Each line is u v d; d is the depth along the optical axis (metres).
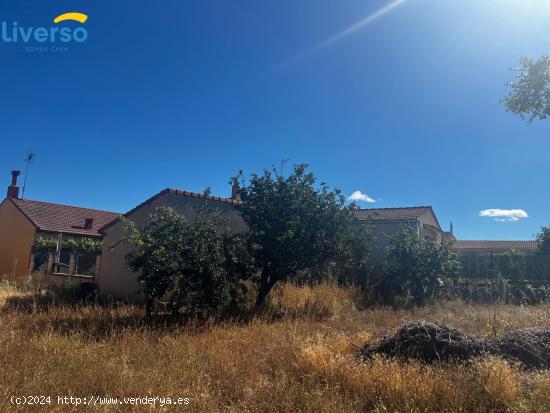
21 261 26.30
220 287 10.63
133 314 10.74
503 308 14.76
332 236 13.48
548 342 7.21
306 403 5.04
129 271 14.80
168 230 10.66
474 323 11.04
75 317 9.95
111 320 9.71
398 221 23.44
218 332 8.79
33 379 5.37
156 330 8.79
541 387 5.30
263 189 13.44
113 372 5.81
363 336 8.53
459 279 18.89
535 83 9.05
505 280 18.67
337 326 10.51
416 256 17.95
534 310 13.74
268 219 13.02
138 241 10.30
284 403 5.03
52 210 29.55
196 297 10.20
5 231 27.97
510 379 5.48
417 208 26.34
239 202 16.45
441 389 5.30
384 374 5.70
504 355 6.77
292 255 13.00
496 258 21.38
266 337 8.34
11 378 5.37
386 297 17.14
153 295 10.09
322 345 7.10
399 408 4.98
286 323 10.15
